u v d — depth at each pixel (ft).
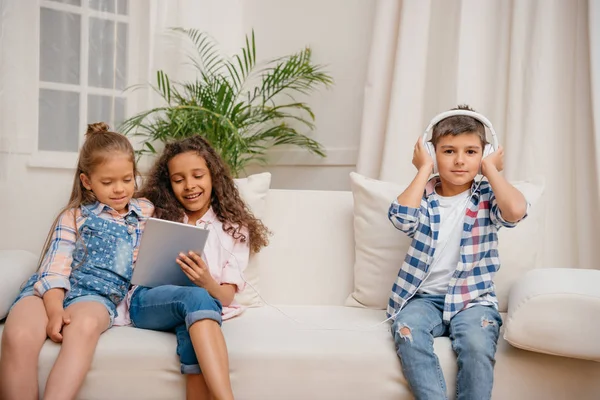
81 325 4.95
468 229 5.68
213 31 10.06
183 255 5.47
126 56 9.04
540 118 7.55
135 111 9.15
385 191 6.64
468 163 5.68
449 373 5.03
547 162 7.56
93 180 5.81
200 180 6.22
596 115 7.11
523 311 4.90
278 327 5.56
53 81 8.50
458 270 5.55
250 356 4.99
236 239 6.32
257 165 10.70
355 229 6.76
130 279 5.80
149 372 4.99
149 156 9.32
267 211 7.00
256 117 10.14
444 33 8.67
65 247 5.68
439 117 5.90
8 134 8.10
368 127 8.93
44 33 8.43
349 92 9.66
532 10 7.67
